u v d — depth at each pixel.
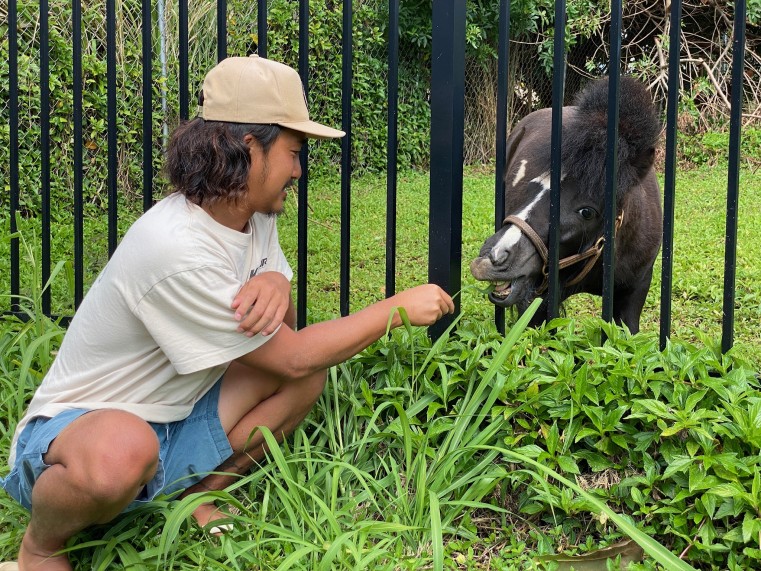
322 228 7.57
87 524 1.96
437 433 2.33
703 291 5.36
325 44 9.60
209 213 2.09
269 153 2.06
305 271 3.01
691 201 8.97
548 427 2.30
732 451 2.09
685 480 2.09
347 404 2.56
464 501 2.14
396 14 2.68
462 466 2.30
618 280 3.90
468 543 2.12
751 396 2.19
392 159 2.76
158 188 7.33
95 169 7.16
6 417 2.75
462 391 2.48
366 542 2.12
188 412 2.22
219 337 2.00
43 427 2.01
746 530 1.88
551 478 2.25
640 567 1.97
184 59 3.06
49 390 2.14
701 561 2.03
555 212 2.62
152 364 2.11
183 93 3.09
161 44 7.05
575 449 2.32
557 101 2.54
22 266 5.52
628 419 2.26
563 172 3.39
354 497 2.24
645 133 3.39
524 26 12.15
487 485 2.19
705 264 6.02
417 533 2.12
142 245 1.99
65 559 2.03
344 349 2.17
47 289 3.39
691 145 11.82
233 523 2.17
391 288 2.84
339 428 2.46
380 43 10.69
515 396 2.36
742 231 7.23
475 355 2.45
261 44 2.94
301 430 2.44
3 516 2.24
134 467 1.87
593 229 3.42
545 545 2.11
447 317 2.69
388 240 2.82
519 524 2.28
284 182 2.12
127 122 7.25
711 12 12.23
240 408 2.28
